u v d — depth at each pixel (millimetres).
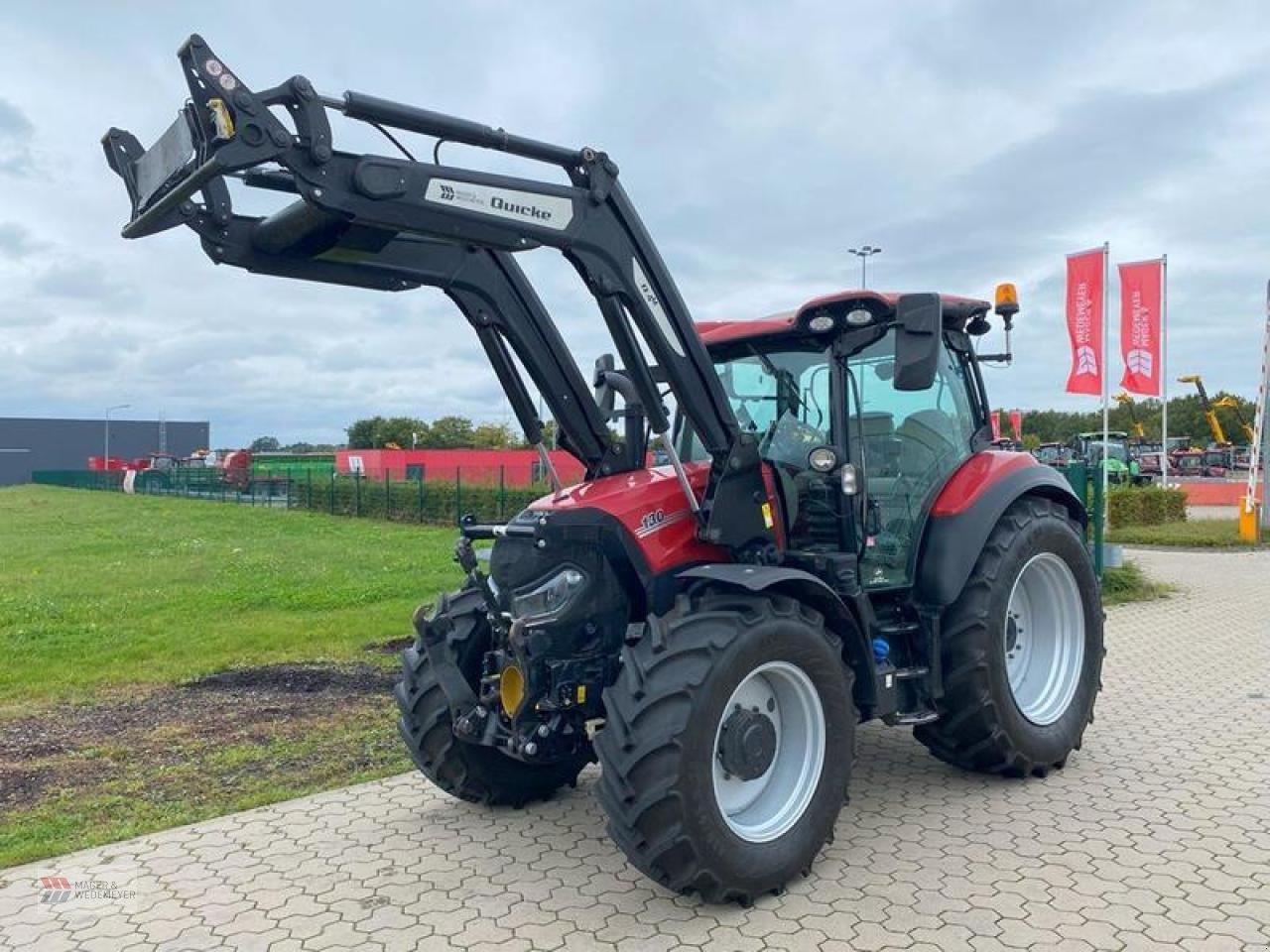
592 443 5141
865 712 4645
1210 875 4098
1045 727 5395
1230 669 7902
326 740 6438
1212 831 4559
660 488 4598
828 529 4859
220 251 3990
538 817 5008
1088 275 14820
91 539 23109
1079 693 5629
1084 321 14883
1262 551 17141
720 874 3830
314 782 5617
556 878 4270
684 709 3781
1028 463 5754
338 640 9891
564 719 4348
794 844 4059
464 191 3840
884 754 5875
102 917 3977
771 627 4051
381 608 11758
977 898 3934
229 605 12047
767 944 3625
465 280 4664
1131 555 16266
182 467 52906
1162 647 8891
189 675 8406
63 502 43125
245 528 26469
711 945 3629
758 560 4629
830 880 4156
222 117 3350
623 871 4336
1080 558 5715
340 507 32531
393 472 41375
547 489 24141
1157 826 4637
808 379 5113
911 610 5172
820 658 4219
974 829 4660
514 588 4508
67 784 5641
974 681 5051
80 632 10445
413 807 5168
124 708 7371
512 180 3963
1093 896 3922
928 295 4465
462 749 4898
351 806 5191
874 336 4797
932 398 5473
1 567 17344
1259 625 9961
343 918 3924
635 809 3742
